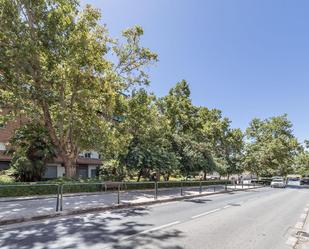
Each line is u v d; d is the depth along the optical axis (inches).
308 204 744.3
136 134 1070.4
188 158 1339.8
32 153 1016.2
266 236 353.4
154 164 1041.5
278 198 905.5
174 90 1596.9
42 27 771.4
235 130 1942.7
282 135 2541.8
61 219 425.4
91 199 658.8
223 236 342.3
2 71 743.1
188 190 1075.9
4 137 1189.7
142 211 526.9
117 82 981.8
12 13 708.0
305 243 324.2
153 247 281.4
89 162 1664.6
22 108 802.2
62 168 1451.8
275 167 2436.0
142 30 1008.9
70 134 917.2
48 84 816.3
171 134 1322.6
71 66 736.3
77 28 766.5
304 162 3548.2
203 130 1685.5
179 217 467.5
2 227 363.6
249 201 779.4
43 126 975.6
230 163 1916.8
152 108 1147.9
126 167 1063.0
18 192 659.4
